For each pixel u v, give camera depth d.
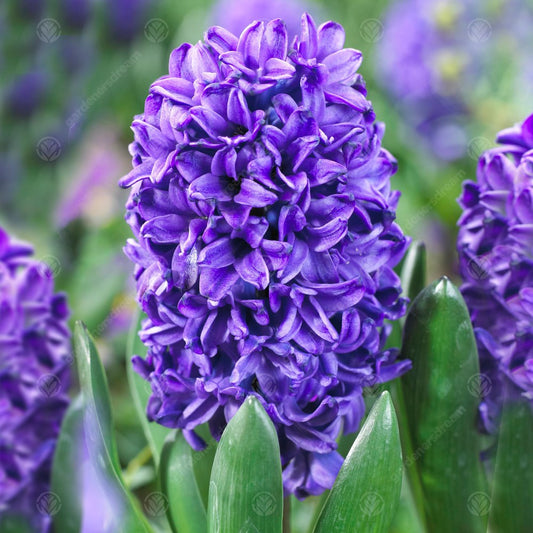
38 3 0.89
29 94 0.88
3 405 0.56
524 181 0.52
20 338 0.56
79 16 0.92
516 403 0.53
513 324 0.54
